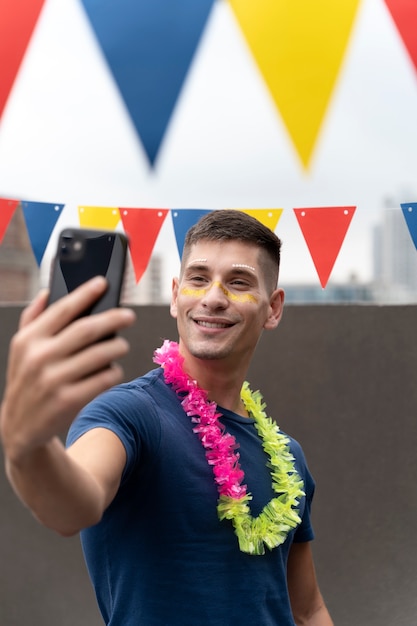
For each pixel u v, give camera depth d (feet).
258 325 5.20
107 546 4.49
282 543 4.97
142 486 4.41
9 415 2.28
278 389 10.12
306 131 7.44
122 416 4.33
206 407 4.88
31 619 10.42
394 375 9.93
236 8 7.54
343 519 9.95
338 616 9.84
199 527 4.46
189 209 8.34
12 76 7.73
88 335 2.24
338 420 10.01
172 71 7.59
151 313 10.25
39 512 2.90
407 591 9.77
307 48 7.45
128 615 4.36
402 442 9.89
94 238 2.81
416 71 7.52
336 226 8.00
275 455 5.25
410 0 7.50
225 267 5.06
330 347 10.07
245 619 4.47
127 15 7.61
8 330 10.55
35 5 7.73
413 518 9.82
